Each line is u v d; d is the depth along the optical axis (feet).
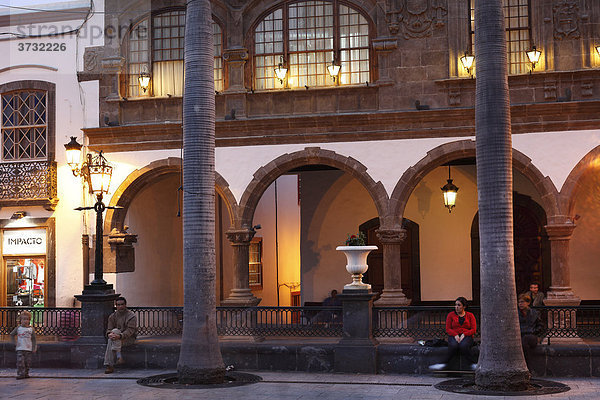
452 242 65.62
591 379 40.32
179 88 57.88
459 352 41.47
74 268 58.44
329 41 55.67
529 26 53.06
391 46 53.88
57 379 42.98
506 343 36.04
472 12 53.67
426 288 65.82
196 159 39.81
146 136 57.16
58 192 58.90
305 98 55.26
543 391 35.70
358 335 43.42
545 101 51.88
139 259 60.54
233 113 55.67
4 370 47.16
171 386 39.01
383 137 53.88
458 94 53.01
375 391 36.99
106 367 46.73
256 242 78.54
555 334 43.01
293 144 55.01
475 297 64.90
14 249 60.29
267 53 56.24
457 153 53.01
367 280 67.10
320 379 41.14
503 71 36.81
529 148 51.90
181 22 57.98
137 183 57.47
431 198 66.13
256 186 55.16
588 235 62.39
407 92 53.78
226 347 45.75
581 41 51.80
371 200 67.21
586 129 51.26
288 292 85.81
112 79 58.03
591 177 59.36
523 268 63.93
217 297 71.56
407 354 42.73
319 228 68.03
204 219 39.73
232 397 35.53
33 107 59.98
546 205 51.31
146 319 60.75
